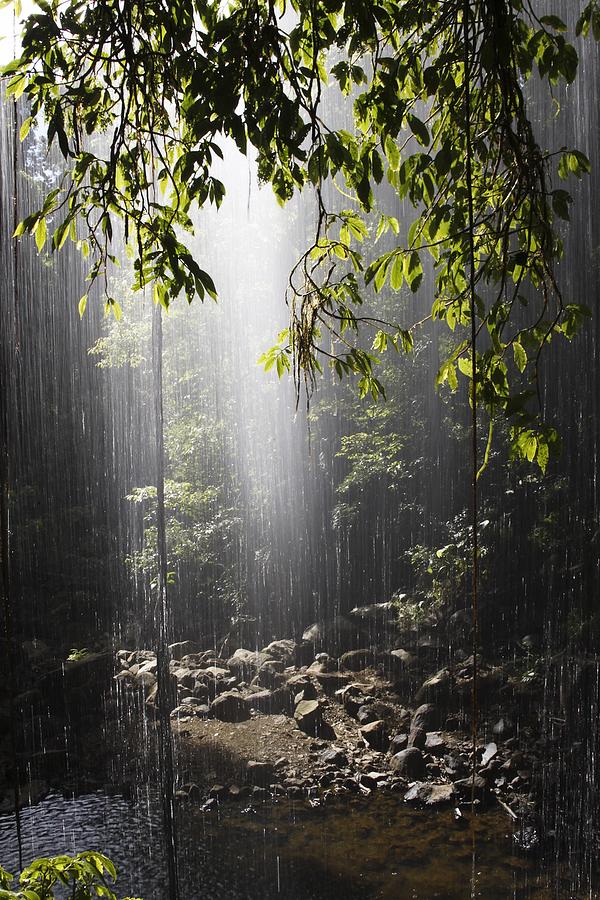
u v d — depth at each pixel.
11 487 11.97
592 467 7.95
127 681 8.76
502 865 4.57
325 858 4.83
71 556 12.34
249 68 1.36
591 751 5.83
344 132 1.56
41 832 5.42
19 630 9.98
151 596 11.23
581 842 4.71
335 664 8.91
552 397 8.34
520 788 5.56
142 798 5.89
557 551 7.99
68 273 13.80
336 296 1.80
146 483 13.37
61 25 1.34
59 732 7.32
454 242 1.60
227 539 11.36
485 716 6.87
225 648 10.04
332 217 1.67
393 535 10.31
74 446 13.78
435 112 1.54
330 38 1.47
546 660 7.33
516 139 1.37
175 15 1.44
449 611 8.88
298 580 10.96
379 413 9.59
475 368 1.50
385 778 6.04
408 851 4.85
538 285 1.54
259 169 1.57
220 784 6.06
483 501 9.00
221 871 4.74
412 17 1.46
